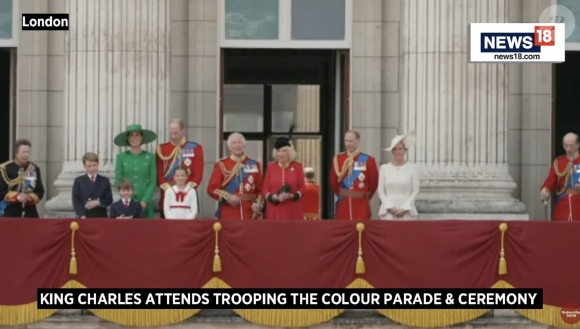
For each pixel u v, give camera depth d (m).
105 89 78.19
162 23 79.31
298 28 84.81
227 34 84.44
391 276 67.62
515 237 67.88
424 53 78.75
